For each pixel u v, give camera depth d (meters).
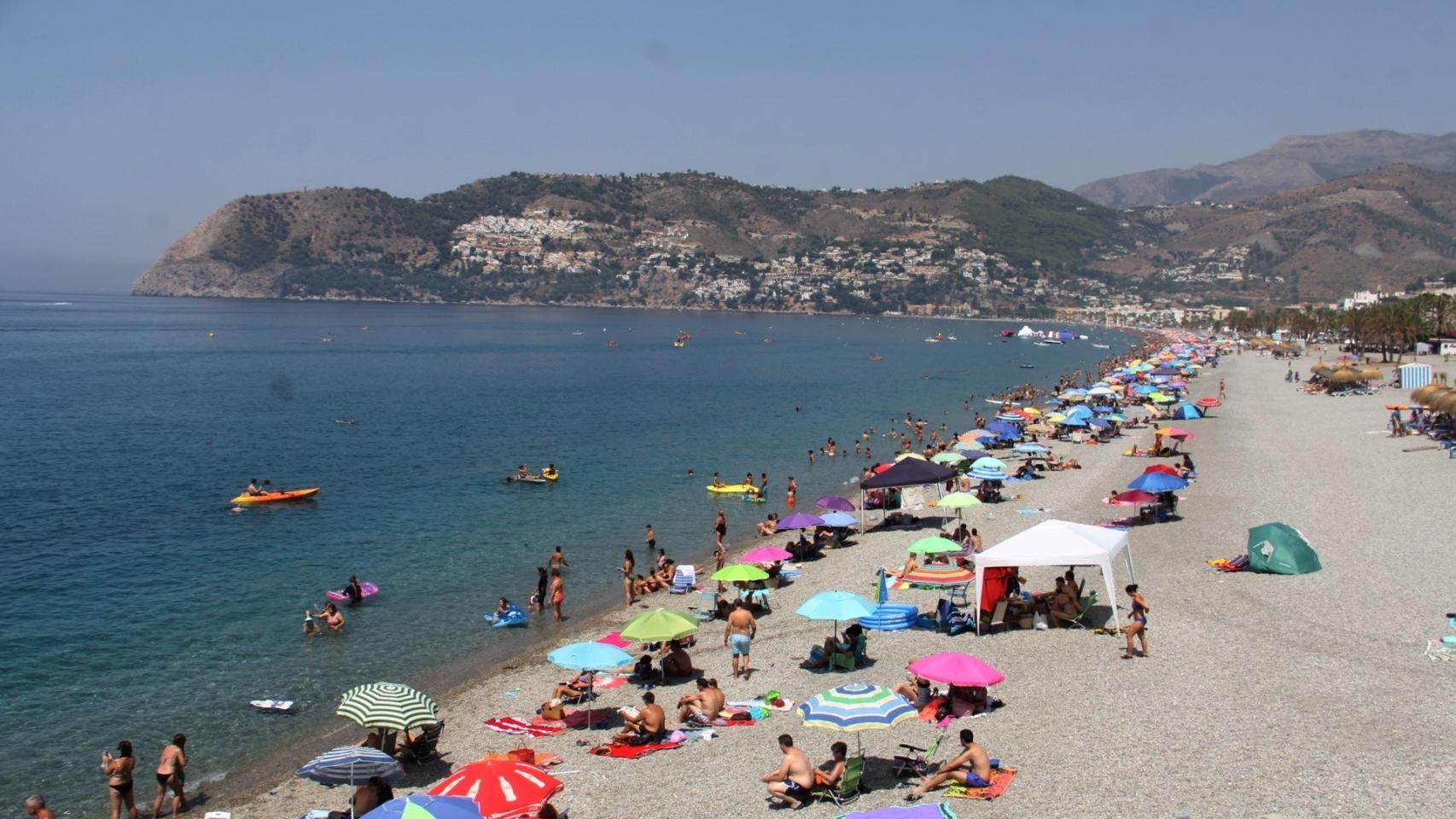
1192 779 18.58
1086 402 87.06
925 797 18.62
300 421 87.12
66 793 21.91
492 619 33.81
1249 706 21.95
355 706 21.25
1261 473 52.00
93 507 51.34
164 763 20.92
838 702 19.00
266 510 50.97
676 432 83.38
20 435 76.12
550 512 51.19
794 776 18.80
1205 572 33.59
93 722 25.50
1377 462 53.81
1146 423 77.38
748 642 26.81
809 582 36.72
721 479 61.00
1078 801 18.02
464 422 87.81
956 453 56.47
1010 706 22.86
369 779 18.94
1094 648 26.81
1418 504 42.44
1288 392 98.44
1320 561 33.84
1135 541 38.66
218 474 61.06
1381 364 131.25
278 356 165.75
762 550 35.88
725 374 147.75
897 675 25.77
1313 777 18.34
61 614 34.03
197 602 35.56
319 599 36.09
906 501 46.47
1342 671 23.84
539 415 93.62
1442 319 151.62
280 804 21.19
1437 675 23.27
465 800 16.31
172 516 49.41
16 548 42.91
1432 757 18.86
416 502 53.19
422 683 28.14
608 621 33.62
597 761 21.52
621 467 65.38
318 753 23.70
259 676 28.69
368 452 70.50
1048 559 27.81
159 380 122.62
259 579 38.56
